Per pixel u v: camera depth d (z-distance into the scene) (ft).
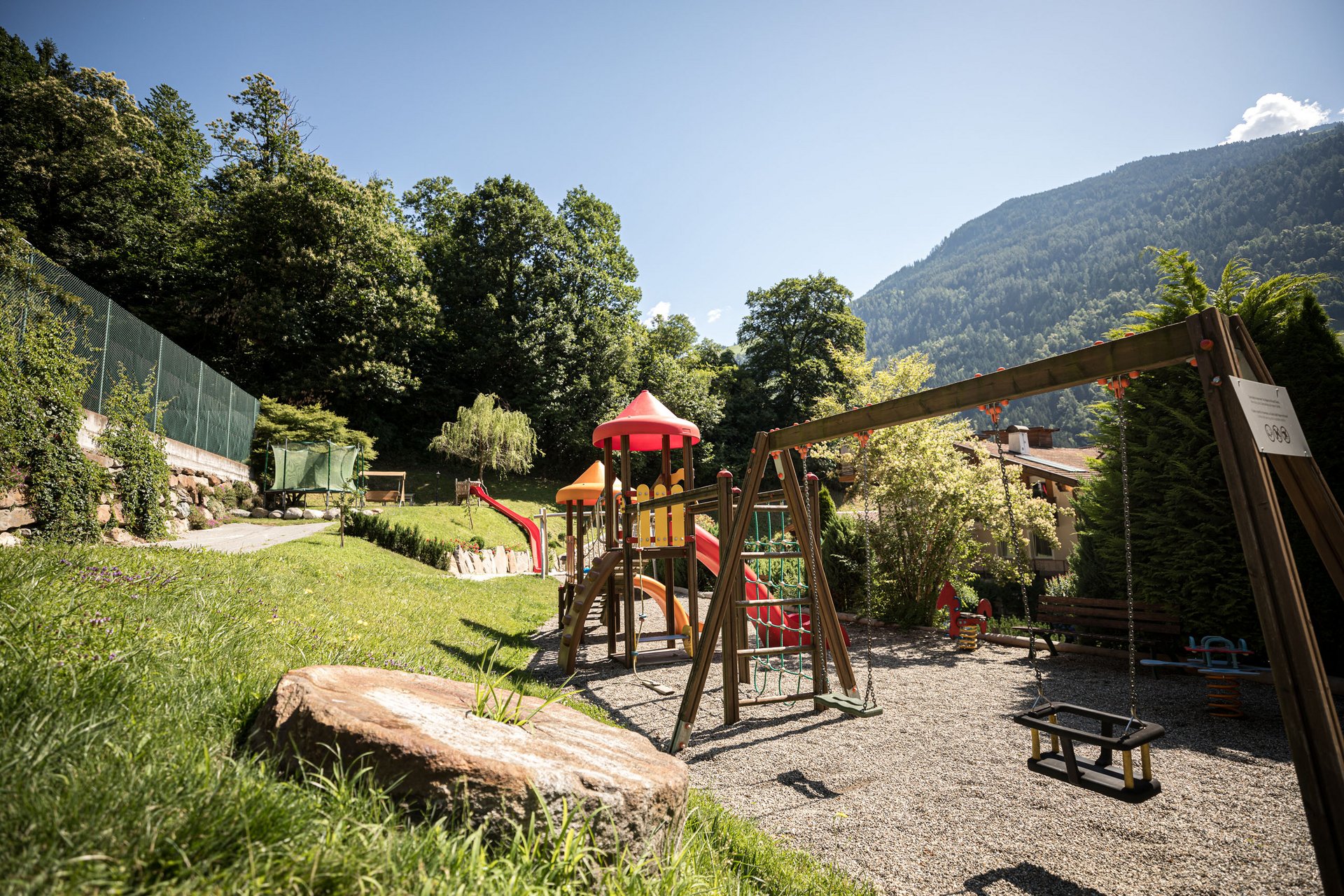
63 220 118.01
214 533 55.67
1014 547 22.27
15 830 5.17
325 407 133.08
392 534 63.87
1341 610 24.18
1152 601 29.45
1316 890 10.82
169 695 9.29
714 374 197.47
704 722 22.02
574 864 7.13
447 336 153.69
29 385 33.55
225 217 128.98
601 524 62.54
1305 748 8.34
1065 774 12.35
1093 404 32.27
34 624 9.93
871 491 43.75
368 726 7.88
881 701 24.34
